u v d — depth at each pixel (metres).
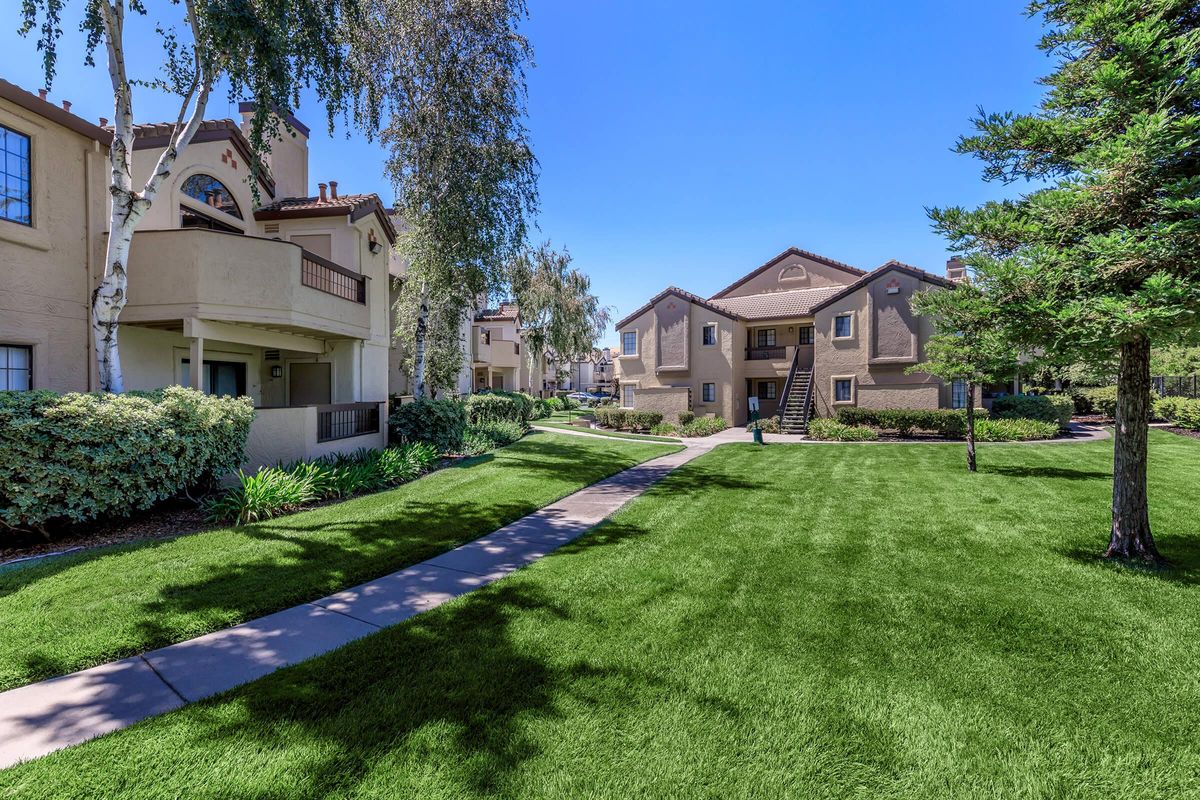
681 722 3.10
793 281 29.98
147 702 3.31
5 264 8.37
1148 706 3.24
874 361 21.92
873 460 13.78
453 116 14.76
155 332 11.40
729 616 4.53
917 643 4.03
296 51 8.63
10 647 3.92
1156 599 4.79
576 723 3.08
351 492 9.46
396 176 15.62
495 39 14.88
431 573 5.68
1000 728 3.05
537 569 5.74
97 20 7.37
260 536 6.82
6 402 6.02
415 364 16.38
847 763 2.78
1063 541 6.56
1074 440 16.92
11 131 8.49
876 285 22.03
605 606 4.75
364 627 4.39
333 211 14.23
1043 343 5.52
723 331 26.58
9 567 5.61
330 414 12.05
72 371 9.36
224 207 13.34
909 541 6.66
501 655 3.87
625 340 28.97
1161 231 4.51
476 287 16.73
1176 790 2.60
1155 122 4.43
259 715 3.15
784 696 3.35
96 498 6.65
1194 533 6.71
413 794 2.54
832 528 7.32
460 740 2.93
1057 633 4.16
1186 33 4.88
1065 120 5.75
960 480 10.72
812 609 4.65
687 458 14.72
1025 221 5.55
